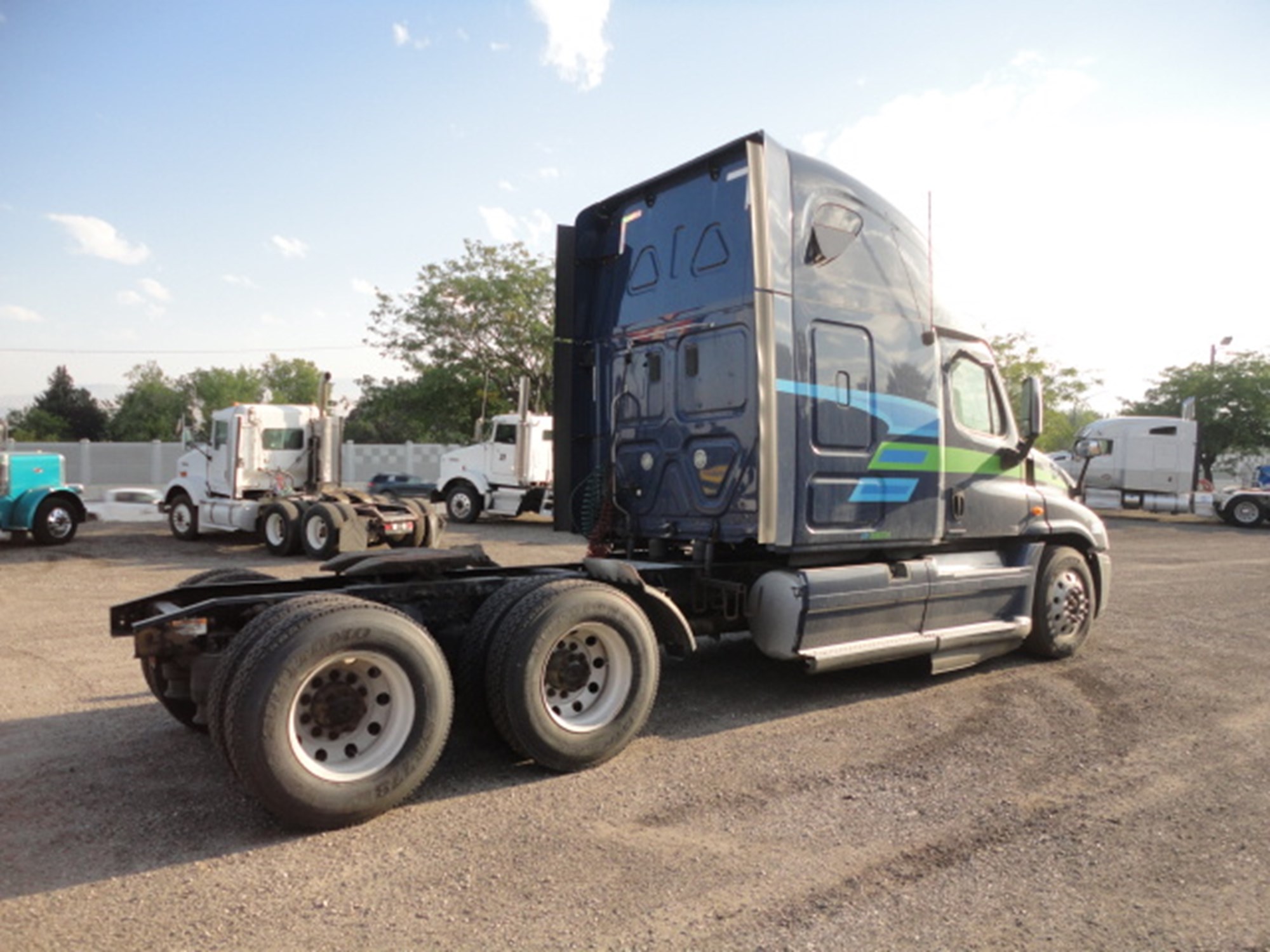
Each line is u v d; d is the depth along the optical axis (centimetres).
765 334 537
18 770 453
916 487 622
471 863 352
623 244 659
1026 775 455
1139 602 1032
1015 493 694
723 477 568
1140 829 388
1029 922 308
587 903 320
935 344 646
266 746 360
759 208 539
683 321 599
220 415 1675
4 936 295
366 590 452
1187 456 2600
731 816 401
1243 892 330
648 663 480
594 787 437
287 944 291
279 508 1477
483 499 2161
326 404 1712
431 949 289
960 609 647
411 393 3372
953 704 589
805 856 360
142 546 1614
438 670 411
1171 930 303
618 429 655
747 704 589
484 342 3322
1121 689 627
